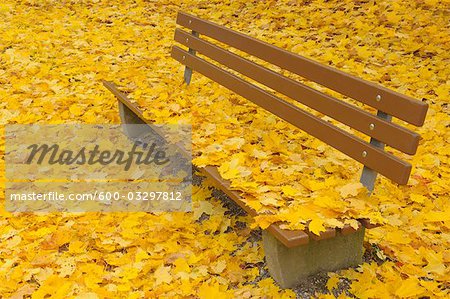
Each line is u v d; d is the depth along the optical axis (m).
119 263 2.90
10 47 6.43
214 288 2.59
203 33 4.21
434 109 4.60
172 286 2.68
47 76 5.58
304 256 2.61
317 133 2.92
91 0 8.77
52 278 2.72
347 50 5.91
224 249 3.00
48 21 7.57
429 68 5.38
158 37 6.92
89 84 5.40
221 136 3.44
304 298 2.59
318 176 2.94
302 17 7.21
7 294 2.67
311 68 2.97
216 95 4.43
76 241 3.06
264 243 2.67
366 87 2.60
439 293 2.53
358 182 2.85
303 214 2.42
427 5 6.82
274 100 3.29
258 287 2.67
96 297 2.59
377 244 2.96
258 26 7.12
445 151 3.92
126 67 5.78
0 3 8.42
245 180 2.78
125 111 4.35
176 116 3.72
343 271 2.73
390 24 6.52
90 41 6.74
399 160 2.40
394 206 3.25
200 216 3.32
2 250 3.01
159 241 3.05
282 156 3.17
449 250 2.91
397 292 2.48
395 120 4.46
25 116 4.66
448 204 3.32
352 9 7.16
